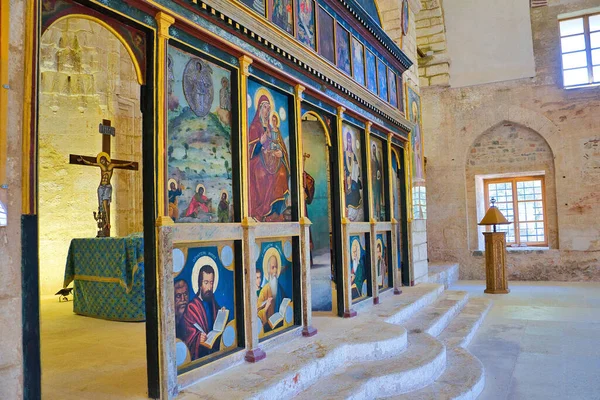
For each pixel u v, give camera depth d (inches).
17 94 89.4
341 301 219.8
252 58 157.8
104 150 309.7
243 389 122.1
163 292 116.8
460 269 470.3
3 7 86.8
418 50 483.2
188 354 128.5
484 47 463.2
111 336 183.3
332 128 223.9
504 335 248.4
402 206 323.6
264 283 164.4
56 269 314.2
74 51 331.3
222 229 141.3
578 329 253.4
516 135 457.4
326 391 139.0
